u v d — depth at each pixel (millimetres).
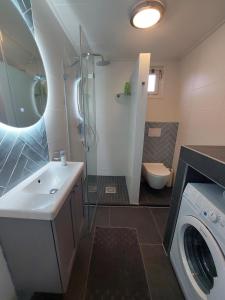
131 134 2314
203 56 1879
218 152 1004
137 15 1395
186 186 1144
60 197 871
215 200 902
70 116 2039
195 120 2061
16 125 980
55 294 1141
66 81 1890
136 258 1430
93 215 1984
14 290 1003
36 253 900
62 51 1754
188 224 1039
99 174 3145
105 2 1329
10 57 925
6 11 894
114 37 1893
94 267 1341
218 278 754
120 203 2229
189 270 1052
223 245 745
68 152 1983
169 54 2369
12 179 965
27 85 1102
